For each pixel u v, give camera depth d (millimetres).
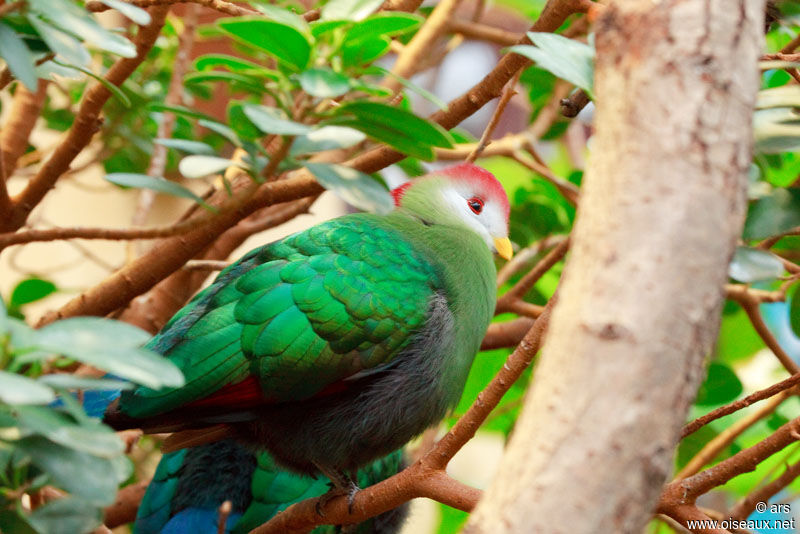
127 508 3775
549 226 4254
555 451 1305
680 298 1321
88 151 5199
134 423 2688
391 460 3730
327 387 2865
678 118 1376
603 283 1344
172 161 4375
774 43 4098
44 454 1659
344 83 1947
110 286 3008
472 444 6055
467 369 3182
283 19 2004
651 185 1359
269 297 2807
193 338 2760
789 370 3432
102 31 1868
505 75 2920
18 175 4008
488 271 3322
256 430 2988
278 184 2918
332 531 3588
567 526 1281
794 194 2521
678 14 1410
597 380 1311
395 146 2109
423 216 3422
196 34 4484
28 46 2053
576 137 5238
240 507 3379
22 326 1541
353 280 2885
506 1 5191
